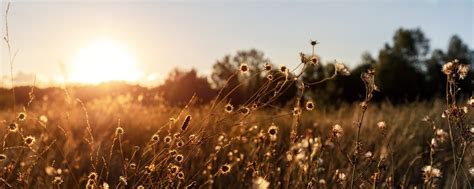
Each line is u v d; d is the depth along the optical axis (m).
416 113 8.37
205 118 3.02
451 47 54.25
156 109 9.22
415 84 49.78
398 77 49.91
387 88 49.66
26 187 3.12
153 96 10.05
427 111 8.46
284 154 4.32
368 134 6.55
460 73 2.93
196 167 4.11
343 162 4.30
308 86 2.97
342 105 10.10
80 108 7.84
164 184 2.98
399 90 49.84
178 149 2.94
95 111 7.93
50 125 5.75
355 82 40.31
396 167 4.86
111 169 4.12
